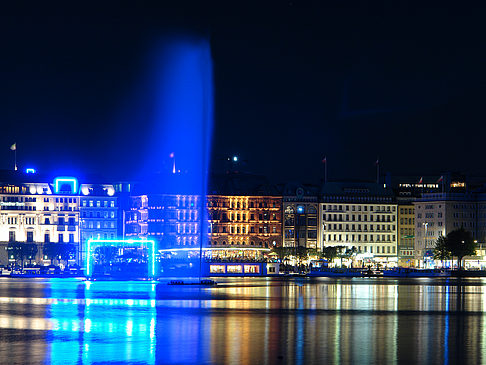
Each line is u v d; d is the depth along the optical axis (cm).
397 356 10394
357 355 10456
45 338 11931
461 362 10025
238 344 11331
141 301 18562
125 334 12338
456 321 14162
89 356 10431
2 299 19212
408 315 15200
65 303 17912
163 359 10225
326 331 12669
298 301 18625
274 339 11788
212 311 15938
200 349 10900
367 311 16075
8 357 10394
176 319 14362
